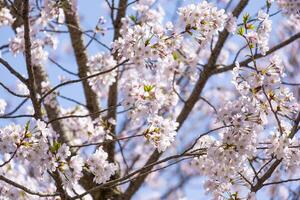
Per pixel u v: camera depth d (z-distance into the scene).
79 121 7.51
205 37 5.17
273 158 5.33
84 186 6.89
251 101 5.09
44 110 7.09
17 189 5.67
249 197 5.18
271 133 5.17
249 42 5.30
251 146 5.01
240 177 5.55
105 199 6.91
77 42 7.37
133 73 7.55
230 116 5.03
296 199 7.54
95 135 7.27
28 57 5.03
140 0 7.47
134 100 5.20
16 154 4.78
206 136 5.45
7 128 4.79
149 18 7.29
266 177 5.27
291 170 5.98
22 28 6.57
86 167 5.32
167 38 5.12
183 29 5.14
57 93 7.09
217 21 5.16
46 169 4.78
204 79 7.15
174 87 7.14
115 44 5.16
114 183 5.51
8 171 6.25
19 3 6.70
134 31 5.10
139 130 8.08
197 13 5.11
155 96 5.25
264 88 5.12
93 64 7.07
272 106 5.17
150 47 5.04
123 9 7.23
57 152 4.82
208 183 5.50
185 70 7.71
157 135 5.12
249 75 5.12
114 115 7.30
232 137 5.02
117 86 7.24
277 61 5.17
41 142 4.76
